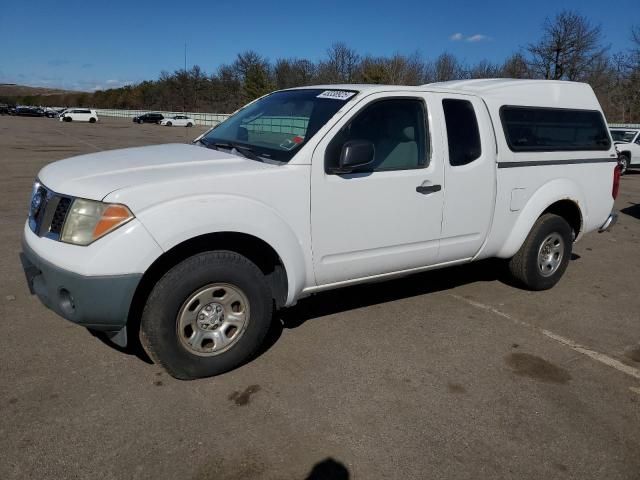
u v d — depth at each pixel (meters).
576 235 5.48
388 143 3.90
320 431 2.91
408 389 3.38
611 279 5.91
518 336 4.24
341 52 53.47
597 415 3.20
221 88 70.75
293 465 2.64
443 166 4.12
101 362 3.52
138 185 3.01
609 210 5.66
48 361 3.50
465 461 2.73
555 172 4.98
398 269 4.15
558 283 5.66
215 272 3.20
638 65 36.72
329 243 3.67
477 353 3.91
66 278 2.92
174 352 3.18
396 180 3.87
